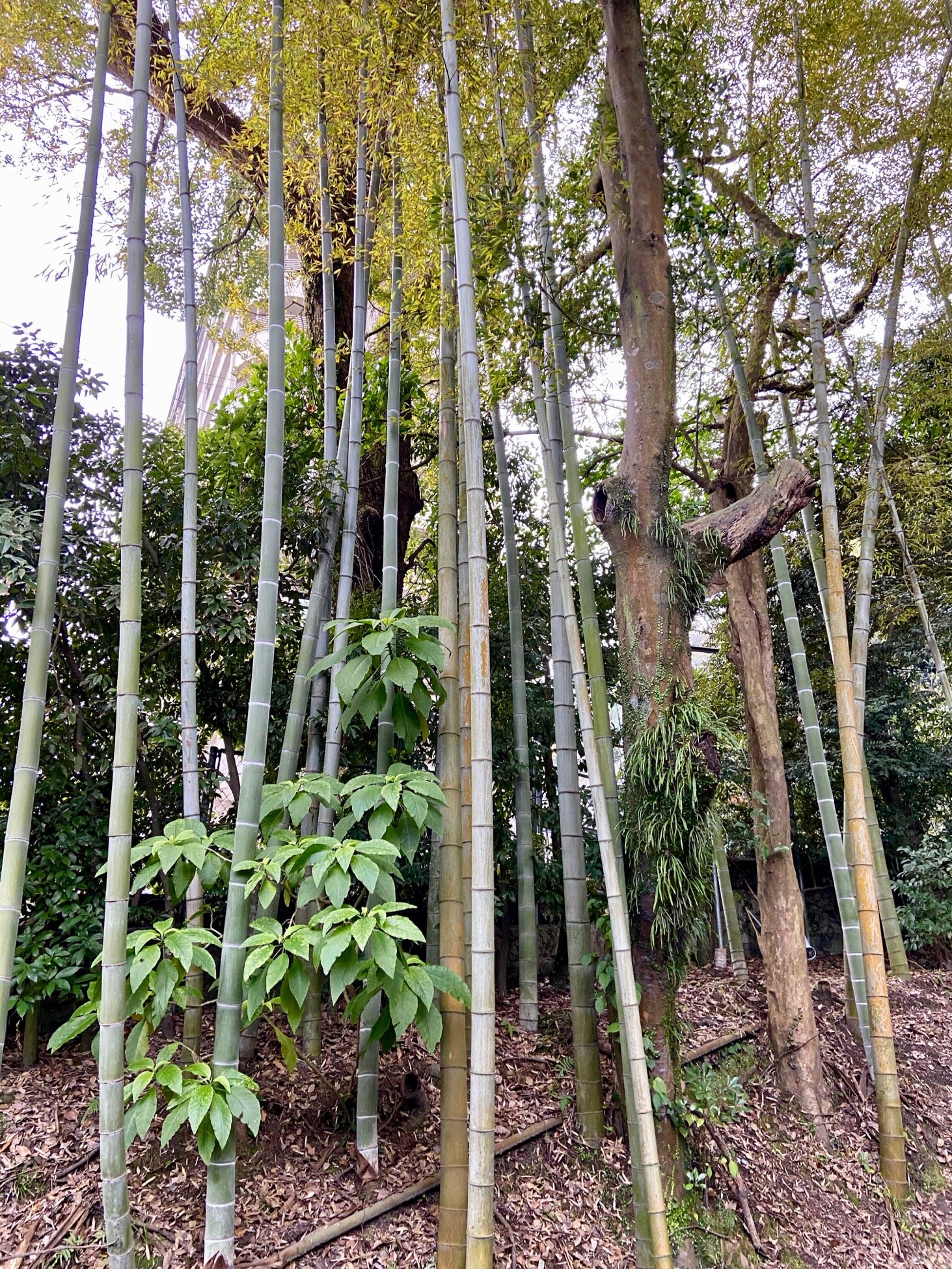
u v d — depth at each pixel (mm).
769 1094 4426
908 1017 5500
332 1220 2795
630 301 4016
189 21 4770
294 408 5445
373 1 3383
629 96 4102
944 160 5273
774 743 5184
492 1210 2383
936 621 7000
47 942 3619
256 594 4543
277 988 2973
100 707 4098
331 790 2889
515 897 4945
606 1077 3768
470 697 2645
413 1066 3658
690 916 3254
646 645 3584
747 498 3781
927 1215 3863
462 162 2871
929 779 7367
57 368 4176
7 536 3588
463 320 2797
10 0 4078
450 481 3455
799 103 4742
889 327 5527
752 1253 3279
